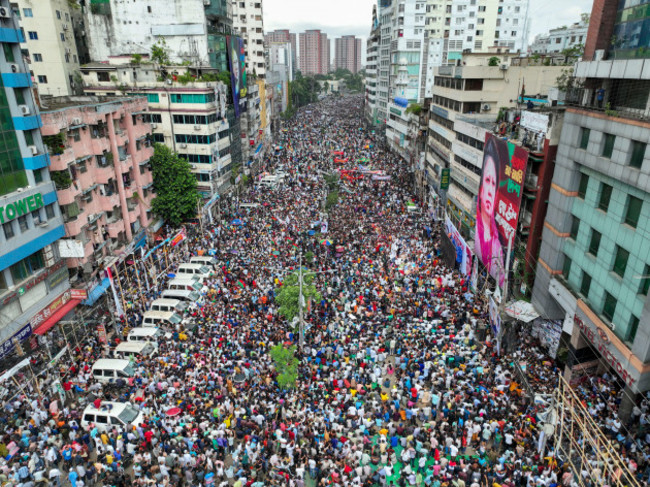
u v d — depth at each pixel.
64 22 59.16
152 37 64.81
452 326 30.80
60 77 58.69
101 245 36.09
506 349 28.22
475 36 94.31
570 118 26.11
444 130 55.03
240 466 20.61
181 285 36.59
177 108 52.66
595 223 24.50
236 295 35.41
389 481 19.86
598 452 18.05
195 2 62.59
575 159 25.72
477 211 38.44
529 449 20.89
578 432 21.70
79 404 24.64
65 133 31.56
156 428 22.02
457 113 50.28
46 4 55.69
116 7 64.06
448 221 43.12
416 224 51.72
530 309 29.95
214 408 23.09
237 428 22.25
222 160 58.00
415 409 23.31
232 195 62.59
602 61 23.42
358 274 38.62
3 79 26.06
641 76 20.55
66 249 30.75
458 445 21.22
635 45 22.64
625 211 22.16
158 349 29.02
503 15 92.69
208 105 52.47
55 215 30.42
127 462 21.11
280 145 101.75
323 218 51.78
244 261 41.16
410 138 79.31
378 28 118.75
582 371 25.56
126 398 24.70
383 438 21.30
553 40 104.62
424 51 94.81
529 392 24.14
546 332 28.91
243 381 25.77
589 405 23.22
